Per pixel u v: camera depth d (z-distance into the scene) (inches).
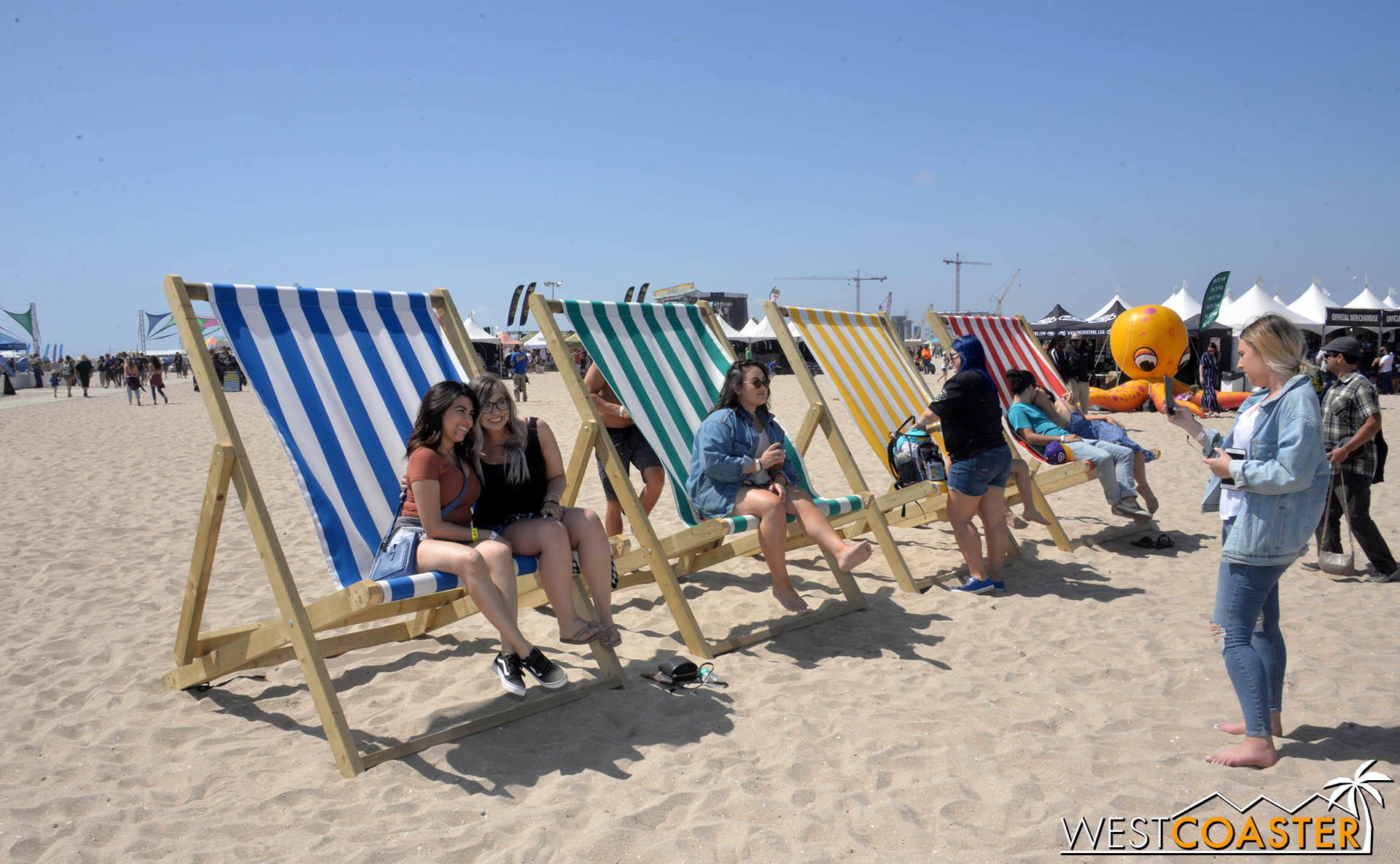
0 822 99.7
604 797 105.3
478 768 114.0
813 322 216.8
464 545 123.4
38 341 1904.5
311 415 134.3
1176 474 346.3
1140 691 136.2
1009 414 239.6
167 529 264.1
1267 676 111.6
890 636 162.6
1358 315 909.8
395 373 148.5
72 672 147.5
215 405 125.2
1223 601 114.5
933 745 117.6
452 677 145.6
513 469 135.2
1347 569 199.2
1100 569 209.8
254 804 103.8
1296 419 105.0
